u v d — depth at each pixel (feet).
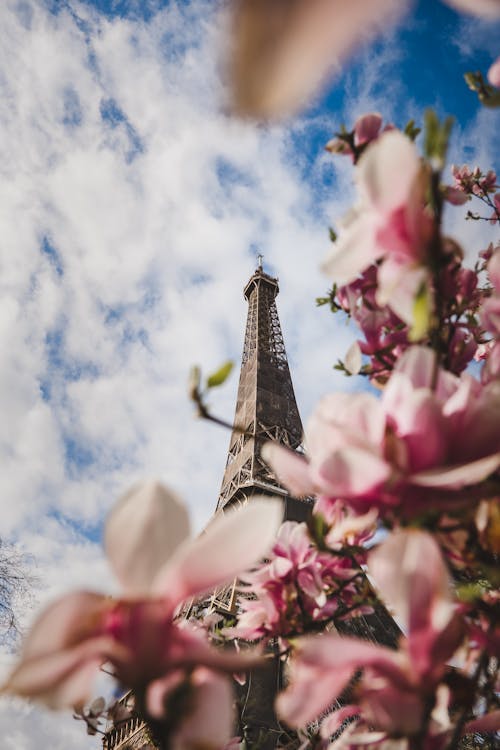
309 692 4.61
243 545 4.45
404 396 5.77
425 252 6.14
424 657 4.65
